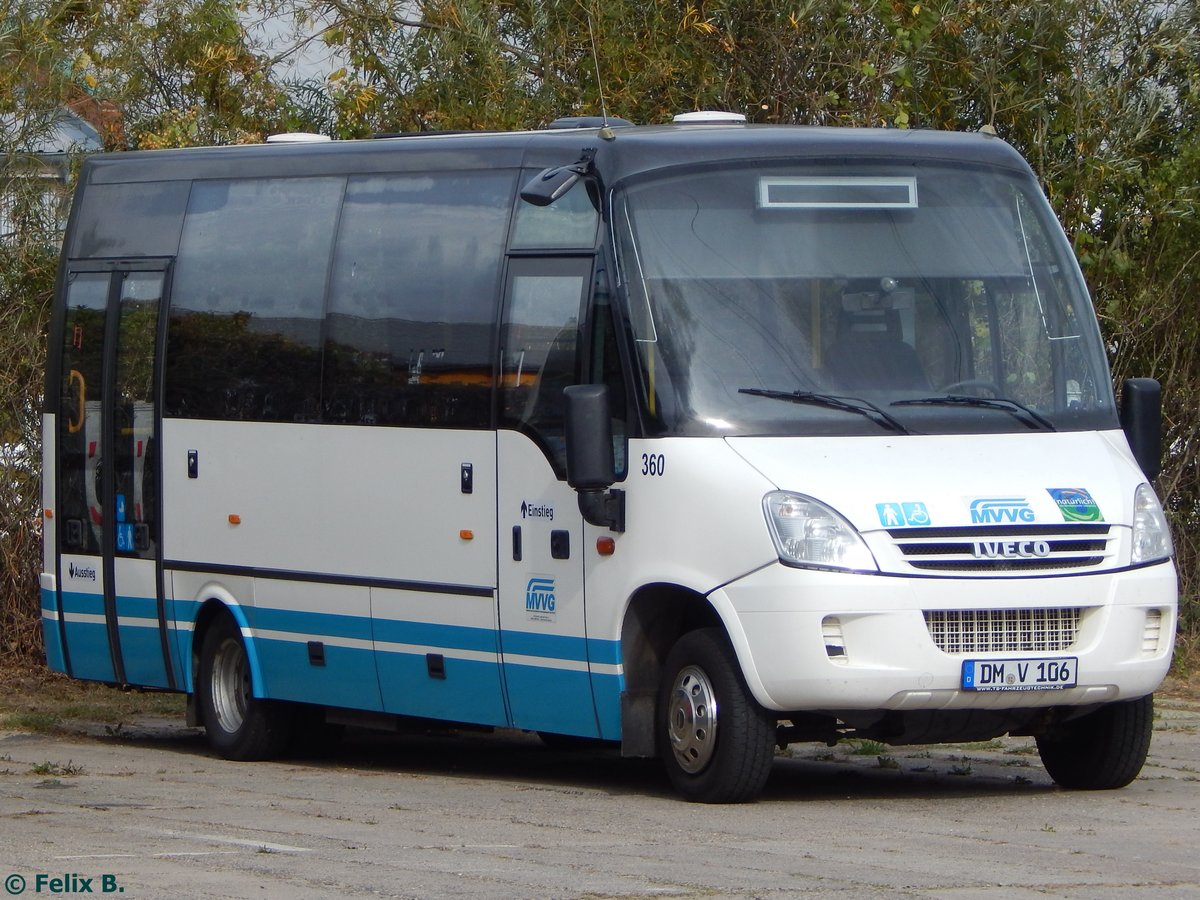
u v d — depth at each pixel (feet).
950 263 60.08
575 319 59.82
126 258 78.18
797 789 61.00
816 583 53.47
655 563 56.54
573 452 56.24
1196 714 81.20
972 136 63.31
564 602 59.72
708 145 60.08
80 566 79.87
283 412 70.64
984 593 54.29
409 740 82.43
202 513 74.02
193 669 75.36
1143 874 44.60
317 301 69.77
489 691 62.80
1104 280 93.97
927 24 92.73
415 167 67.26
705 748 56.18
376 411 66.90
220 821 53.78
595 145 60.29
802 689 53.72
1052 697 55.31
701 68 98.53
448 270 64.95
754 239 59.00
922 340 58.95
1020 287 60.59
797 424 56.39
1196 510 97.76
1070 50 94.27
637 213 58.75
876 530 53.98
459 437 63.67
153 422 76.28
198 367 74.43
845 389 57.26
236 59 104.63
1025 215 62.08
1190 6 93.45
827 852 47.57
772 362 57.36
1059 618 55.31
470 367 63.57
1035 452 57.36
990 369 59.31
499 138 65.05
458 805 57.47
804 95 97.35
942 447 56.70
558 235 61.11
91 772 68.49
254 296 72.43
